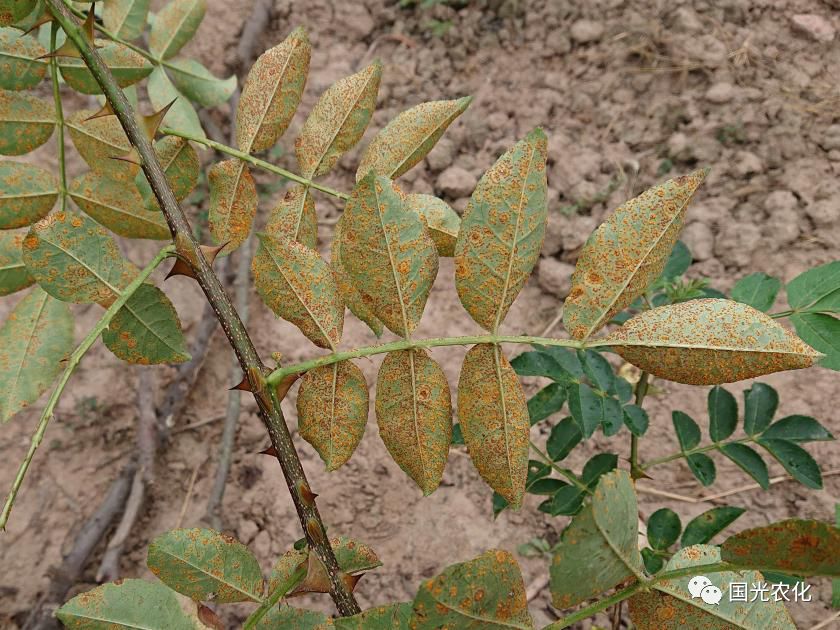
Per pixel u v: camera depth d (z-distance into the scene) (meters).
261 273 0.22
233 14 0.74
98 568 0.54
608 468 0.37
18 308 0.28
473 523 0.51
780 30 0.63
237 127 0.27
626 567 0.18
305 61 0.27
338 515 0.53
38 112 0.29
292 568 0.25
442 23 0.70
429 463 0.22
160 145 0.28
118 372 0.61
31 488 0.57
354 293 0.25
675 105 0.62
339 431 0.23
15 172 0.28
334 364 0.22
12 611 0.52
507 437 0.21
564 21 0.67
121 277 0.24
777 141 0.58
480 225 0.20
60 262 0.23
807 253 0.54
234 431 0.57
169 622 0.22
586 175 0.61
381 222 0.20
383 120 0.68
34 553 0.54
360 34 0.73
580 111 0.64
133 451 0.58
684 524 0.48
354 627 0.20
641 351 0.19
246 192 0.28
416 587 0.50
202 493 0.57
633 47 0.64
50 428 0.59
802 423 0.36
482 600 0.17
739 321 0.18
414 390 0.21
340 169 0.67
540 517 0.51
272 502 0.55
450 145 0.65
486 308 0.20
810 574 0.15
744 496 0.48
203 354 0.60
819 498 0.47
